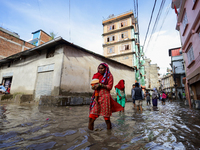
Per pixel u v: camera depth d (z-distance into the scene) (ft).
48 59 27.14
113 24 88.12
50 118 9.86
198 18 19.76
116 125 8.30
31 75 29.84
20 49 63.46
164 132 6.93
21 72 33.17
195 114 14.74
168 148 4.78
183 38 30.71
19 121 8.44
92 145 4.81
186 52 29.78
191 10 23.34
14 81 34.27
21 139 5.22
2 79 39.17
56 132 6.30
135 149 4.58
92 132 6.49
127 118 11.36
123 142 5.24
